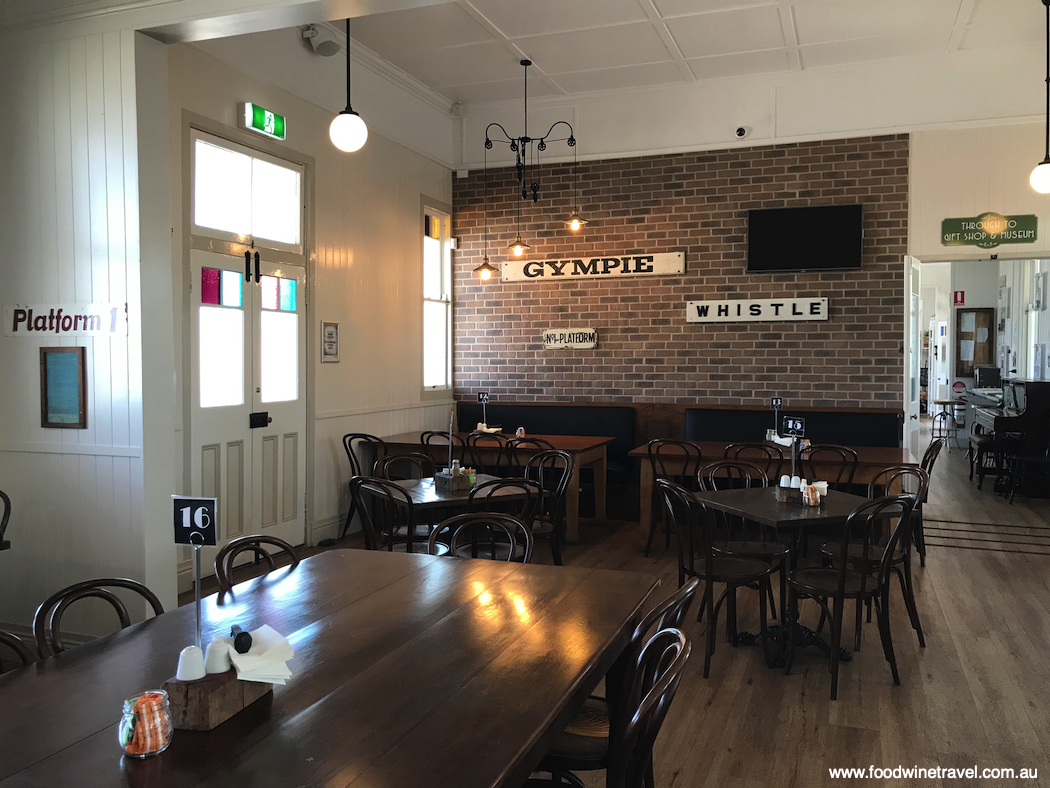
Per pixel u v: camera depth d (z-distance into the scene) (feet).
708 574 12.42
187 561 16.72
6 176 13.09
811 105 23.63
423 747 5.09
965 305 46.91
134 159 12.30
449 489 16.16
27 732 5.32
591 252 25.84
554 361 26.45
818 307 23.72
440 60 22.48
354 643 6.98
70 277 12.80
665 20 19.69
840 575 11.57
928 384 59.62
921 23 20.08
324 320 20.79
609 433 25.20
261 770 4.81
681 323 25.05
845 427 23.21
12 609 13.48
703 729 10.48
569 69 23.20
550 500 17.89
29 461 13.26
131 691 5.98
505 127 26.55
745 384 24.54
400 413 24.35
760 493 14.75
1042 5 19.11
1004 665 12.61
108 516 12.82
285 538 19.65
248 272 18.28
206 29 12.21
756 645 13.62
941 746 9.96
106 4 12.31
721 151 24.50
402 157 24.27
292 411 19.80
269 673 5.68
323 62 20.47
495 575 9.26
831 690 11.44
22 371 13.21
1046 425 26.43
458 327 27.50
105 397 12.71
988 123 22.30
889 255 23.26
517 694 5.89
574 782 7.36
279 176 19.38
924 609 15.53
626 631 7.54
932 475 31.68
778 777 9.23
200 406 16.99
